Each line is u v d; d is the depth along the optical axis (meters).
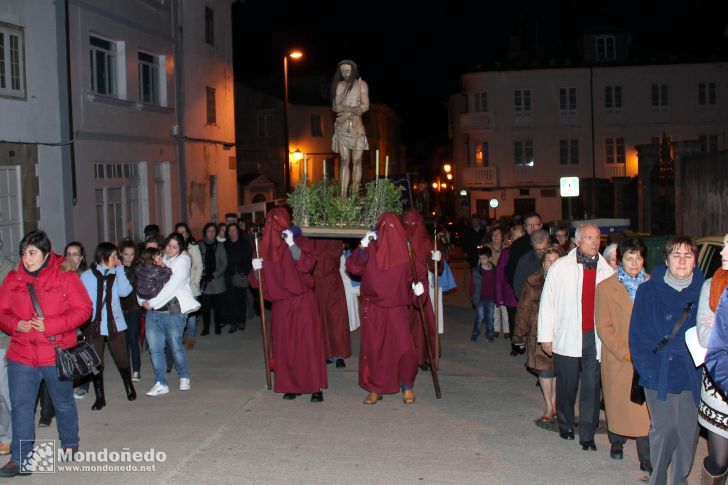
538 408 9.02
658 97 44.81
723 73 44.31
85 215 16.20
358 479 6.68
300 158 36.50
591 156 45.41
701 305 5.43
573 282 7.29
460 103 52.66
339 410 9.00
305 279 9.38
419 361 10.90
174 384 10.41
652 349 5.87
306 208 9.88
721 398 5.26
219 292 14.47
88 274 9.12
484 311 13.53
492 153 46.31
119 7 17.92
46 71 14.63
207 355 12.48
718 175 15.98
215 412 8.89
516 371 11.11
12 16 13.61
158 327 9.73
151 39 19.83
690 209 18.03
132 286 10.38
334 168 48.94
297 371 9.31
